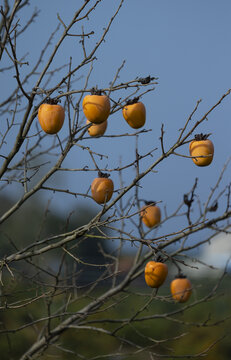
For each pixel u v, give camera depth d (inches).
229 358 714.2
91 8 232.2
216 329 730.8
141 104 241.1
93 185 248.7
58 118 227.5
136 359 439.8
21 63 219.5
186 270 471.5
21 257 259.6
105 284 401.1
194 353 714.8
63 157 254.4
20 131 241.1
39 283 302.4
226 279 578.6
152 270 267.4
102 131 266.7
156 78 219.6
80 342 549.6
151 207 335.6
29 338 531.5
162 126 236.2
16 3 232.8
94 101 220.4
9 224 629.0
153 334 751.7
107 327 664.4
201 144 249.1
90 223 251.3
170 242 315.6
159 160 240.8
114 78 264.1
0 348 530.9
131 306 802.8
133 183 242.4
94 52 233.8
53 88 230.7
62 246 259.3
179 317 783.1
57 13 232.7
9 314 532.1
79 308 560.1
